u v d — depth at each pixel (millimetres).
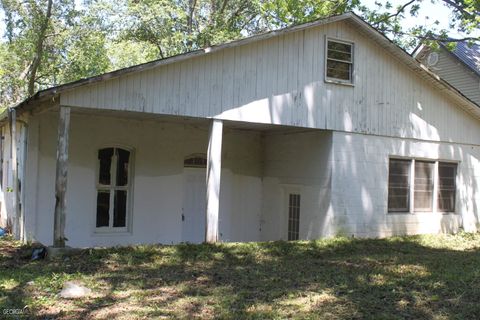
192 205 14734
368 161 13930
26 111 12047
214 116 11641
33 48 25156
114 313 6328
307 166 14109
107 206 13578
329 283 8352
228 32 26281
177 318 6230
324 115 13172
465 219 16047
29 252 10344
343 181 13477
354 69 13664
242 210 15586
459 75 21594
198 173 14875
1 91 27625
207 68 11562
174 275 8688
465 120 16031
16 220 12797
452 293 7695
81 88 10250
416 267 9875
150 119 13453
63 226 10125
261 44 12250
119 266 9258
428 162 15375
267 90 12312
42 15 24766
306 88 12906
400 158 14703
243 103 12000
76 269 8883
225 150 15312
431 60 22812
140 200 13797
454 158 15812
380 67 14180
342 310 6719
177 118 12516
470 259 10992
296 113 12734
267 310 6629
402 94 14609
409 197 14875
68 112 10180
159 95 11016
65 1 25219
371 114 13977
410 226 14758
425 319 6375
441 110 15461
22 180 12344
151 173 13961
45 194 12477
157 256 10117
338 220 13367
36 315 6129
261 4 24172
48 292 7223
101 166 13484
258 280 8484
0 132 16719
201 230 14852
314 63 13039
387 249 12320
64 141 10148
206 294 7457
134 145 13695
